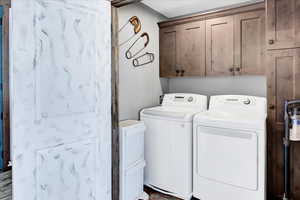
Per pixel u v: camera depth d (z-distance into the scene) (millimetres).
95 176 1625
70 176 1449
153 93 2904
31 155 1241
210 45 2539
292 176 1896
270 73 1954
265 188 1863
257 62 2240
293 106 1839
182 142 2152
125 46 2402
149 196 2297
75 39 1458
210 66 2553
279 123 1930
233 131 1900
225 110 2389
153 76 2896
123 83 2402
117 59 1867
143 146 2289
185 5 2639
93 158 1609
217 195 1999
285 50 1870
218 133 1974
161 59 2963
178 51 2799
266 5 1947
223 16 2434
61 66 1377
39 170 1278
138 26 2553
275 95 1941
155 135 2342
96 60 1612
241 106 2324
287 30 1855
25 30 1191
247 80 2584
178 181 2191
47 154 1317
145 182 2443
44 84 1290
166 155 2266
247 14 2275
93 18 1582
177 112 2299
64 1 1382
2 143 2918
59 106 1374
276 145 1958
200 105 2576
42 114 1285
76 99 1477
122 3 1756
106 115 1708
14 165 1175
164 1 2506
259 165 1799
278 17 1892
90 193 1588
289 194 1872
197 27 2629
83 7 1506
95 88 1611
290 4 1833
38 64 1256
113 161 1871
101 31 1646
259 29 2213
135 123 2238
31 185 1244
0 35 2807
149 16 2742
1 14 2801
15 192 1181
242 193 1873
